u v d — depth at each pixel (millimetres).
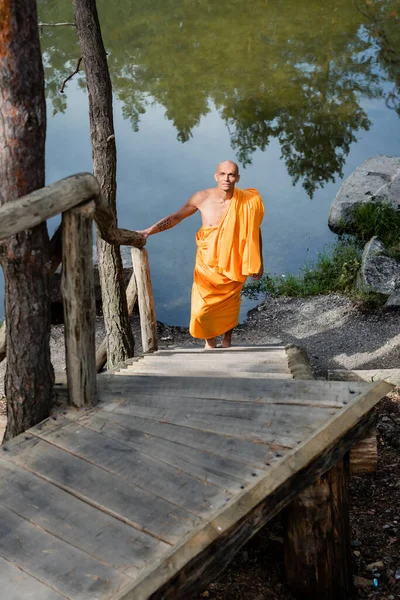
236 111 16172
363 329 8734
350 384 3980
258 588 4160
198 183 12844
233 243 6656
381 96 16906
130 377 4246
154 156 14094
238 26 21469
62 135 14797
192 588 2994
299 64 18750
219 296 6867
